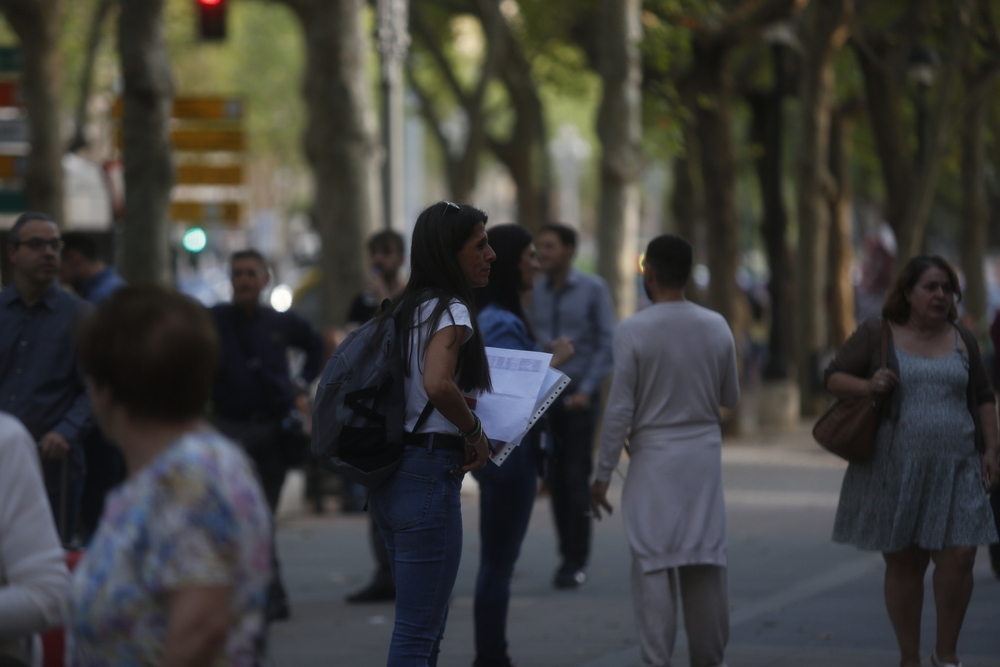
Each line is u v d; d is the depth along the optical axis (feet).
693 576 61.05
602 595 89.40
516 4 259.60
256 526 26.48
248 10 414.00
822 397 232.12
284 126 450.71
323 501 138.10
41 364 66.69
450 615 83.05
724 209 211.61
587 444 92.38
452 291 49.93
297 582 95.66
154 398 26.66
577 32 255.29
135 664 25.96
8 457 30.55
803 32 230.07
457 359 50.37
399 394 49.44
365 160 147.33
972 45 230.07
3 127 151.23
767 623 78.54
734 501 138.72
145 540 25.85
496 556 63.10
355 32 146.10
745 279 397.19
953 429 61.62
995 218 395.55
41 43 149.48
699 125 211.82
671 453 60.34
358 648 73.10
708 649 60.80
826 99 218.38
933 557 62.49
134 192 131.64
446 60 243.81
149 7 130.82
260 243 463.42
